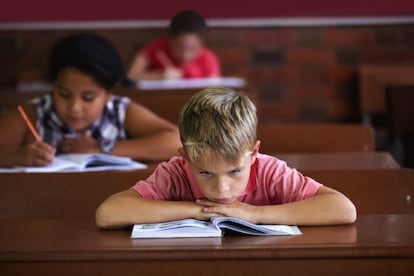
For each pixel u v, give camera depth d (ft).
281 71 19.83
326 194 5.63
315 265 4.87
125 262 4.89
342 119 20.02
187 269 4.88
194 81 15.12
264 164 5.86
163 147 8.89
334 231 5.30
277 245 4.89
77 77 8.47
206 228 5.24
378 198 6.58
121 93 12.44
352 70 19.83
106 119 9.14
